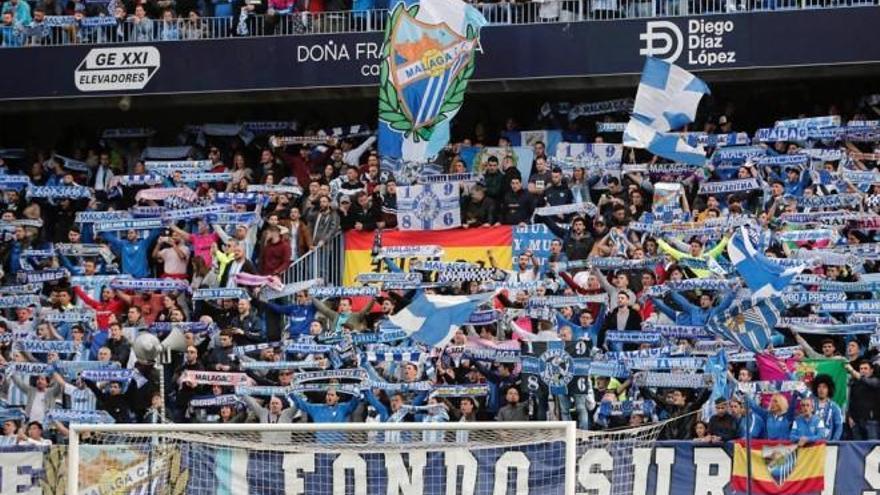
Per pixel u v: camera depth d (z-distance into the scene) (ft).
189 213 182.91
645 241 172.04
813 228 170.71
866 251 165.17
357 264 185.78
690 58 191.93
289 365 160.04
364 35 197.98
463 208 186.60
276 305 171.63
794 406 147.64
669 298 161.38
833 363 153.17
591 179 185.37
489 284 167.73
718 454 141.08
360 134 195.11
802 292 159.74
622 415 151.74
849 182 173.99
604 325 162.30
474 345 159.84
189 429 130.11
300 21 199.62
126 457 135.54
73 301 180.45
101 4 205.36
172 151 204.95
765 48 190.80
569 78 194.90
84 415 160.25
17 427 161.17
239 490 136.56
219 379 160.15
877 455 140.67
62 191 190.60
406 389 154.61
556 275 170.71
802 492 141.08
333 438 136.98
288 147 197.57
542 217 181.57
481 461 136.87
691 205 179.73
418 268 169.07
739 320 152.46
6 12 204.13
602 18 195.21
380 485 137.08
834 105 194.18
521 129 204.54
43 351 168.14
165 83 201.77
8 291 180.75
